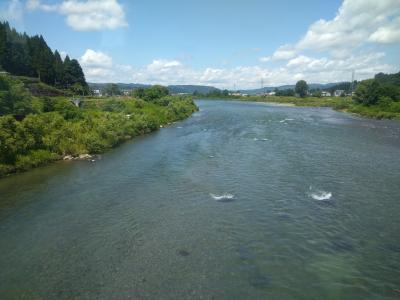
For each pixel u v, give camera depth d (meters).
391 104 88.25
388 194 23.83
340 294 13.24
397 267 14.98
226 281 14.09
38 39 121.62
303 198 23.30
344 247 16.72
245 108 119.62
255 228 18.94
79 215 21.20
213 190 25.38
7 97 49.25
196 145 43.84
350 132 54.84
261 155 36.88
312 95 186.00
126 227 19.38
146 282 14.10
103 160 36.53
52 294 13.52
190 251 16.56
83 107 68.81
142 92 107.38
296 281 14.06
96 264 15.54
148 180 28.31
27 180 29.30
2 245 17.50
